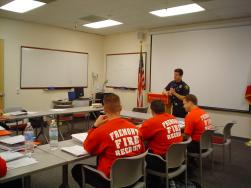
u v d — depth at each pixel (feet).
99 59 27.02
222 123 19.08
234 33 18.10
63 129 20.26
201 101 19.95
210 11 16.63
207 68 19.54
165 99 15.56
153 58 22.91
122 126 6.52
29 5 16.11
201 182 10.04
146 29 23.31
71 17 19.21
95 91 26.76
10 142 6.98
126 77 25.22
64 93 23.94
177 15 17.89
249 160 13.60
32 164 5.96
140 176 6.82
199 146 9.98
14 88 20.39
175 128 8.50
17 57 20.40
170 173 7.91
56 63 23.06
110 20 20.01
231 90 18.44
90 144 6.43
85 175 6.94
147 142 8.48
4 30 19.51
